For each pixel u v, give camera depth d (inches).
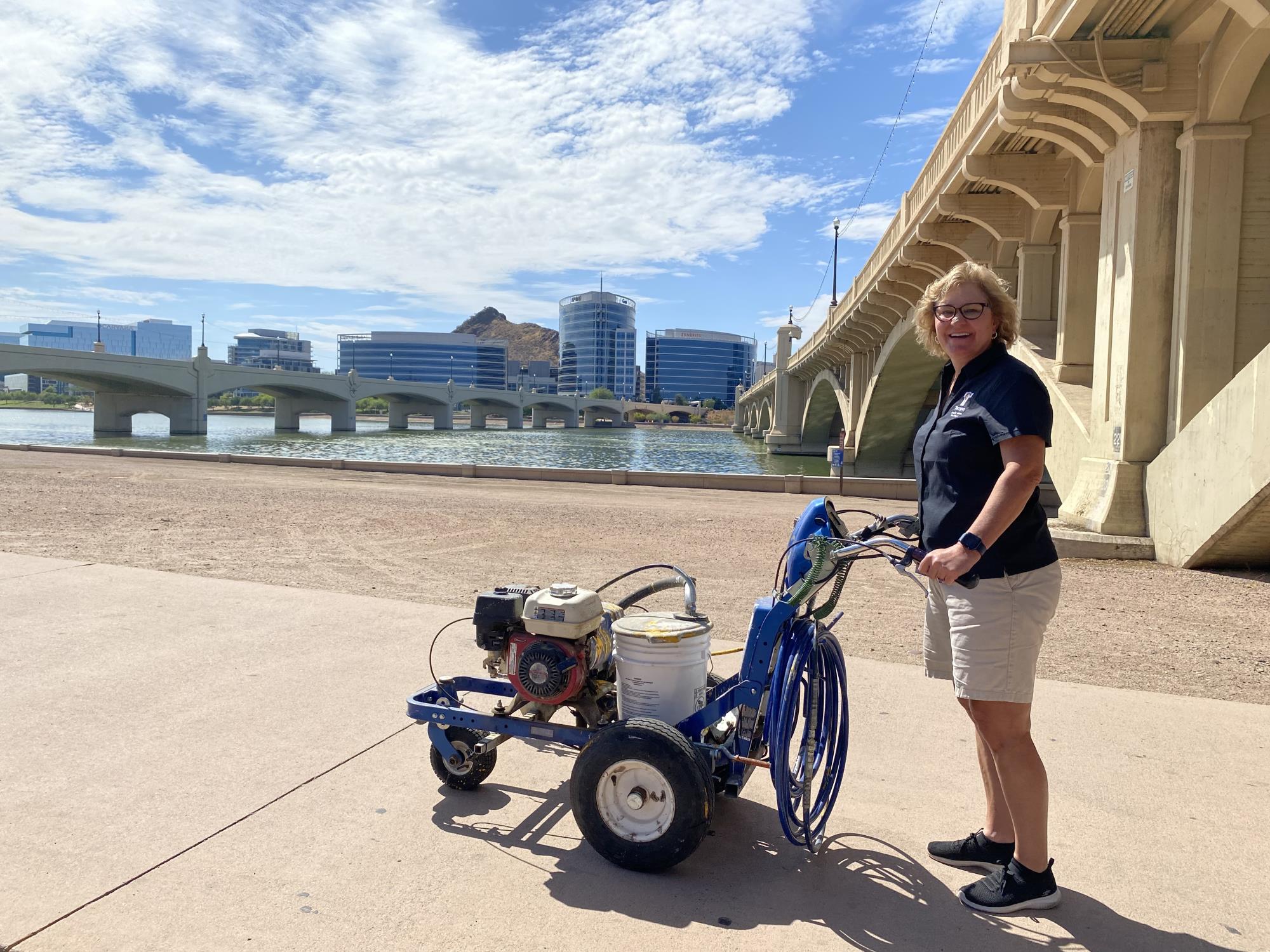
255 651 216.5
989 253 918.4
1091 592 369.4
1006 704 109.3
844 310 1638.8
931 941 104.5
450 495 740.0
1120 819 138.4
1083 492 538.9
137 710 174.7
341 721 171.3
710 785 117.3
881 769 155.6
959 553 102.0
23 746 155.3
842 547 118.0
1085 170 652.7
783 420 3034.0
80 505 580.7
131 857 119.0
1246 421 392.8
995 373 109.9
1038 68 490.6
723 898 113.4
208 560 373.7
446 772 143.2
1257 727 180.1
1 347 2477.9
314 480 885.2
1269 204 465.1
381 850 123.1
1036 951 102.7
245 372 3366.1
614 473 935.7
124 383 3048.7
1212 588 385.4
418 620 249.9
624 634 129.3
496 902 110.6
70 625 235.5
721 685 135.3
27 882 112.0
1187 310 474.0
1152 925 109.0
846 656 235.8
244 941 100.3
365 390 4069.9
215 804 135.3
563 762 157.9
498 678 153.3
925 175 933.8
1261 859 126.0
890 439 1863.9
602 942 102.3
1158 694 203.2
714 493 841.5
